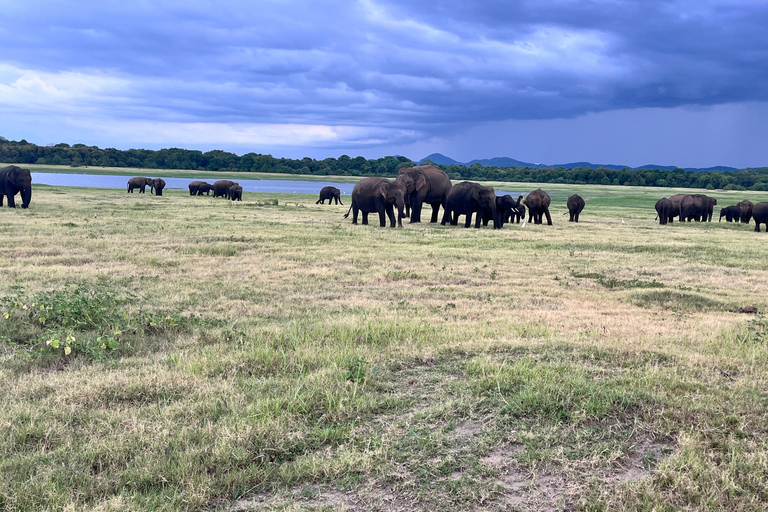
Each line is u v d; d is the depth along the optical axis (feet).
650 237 82.12
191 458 13.94
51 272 40.63
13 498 12.07
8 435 15.10
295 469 13.65
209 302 33.78
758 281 47.55
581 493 12.92
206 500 12.61
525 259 55.52
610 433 15.55
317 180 526.57
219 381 19.44
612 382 18.79
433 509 12.38
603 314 33.65
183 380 19.33
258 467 13.97
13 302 28.12
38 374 20.52
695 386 18.74
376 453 14.30
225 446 14.44
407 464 14.05
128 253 50.55
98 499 12.36
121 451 14.21
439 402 17.63
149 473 13.24
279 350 22.88
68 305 27.53
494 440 15.23
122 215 91.56
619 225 109.60
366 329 26.11
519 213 102.53
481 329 27.04
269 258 51.57
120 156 637.30
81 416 16.43
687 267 53.72
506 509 12.37
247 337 25.12
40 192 158.20
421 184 98.02
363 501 12.65
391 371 20.85
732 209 134.00
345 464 13.88
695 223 124.06
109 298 30.40
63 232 63.26
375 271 46.62
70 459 13.87
